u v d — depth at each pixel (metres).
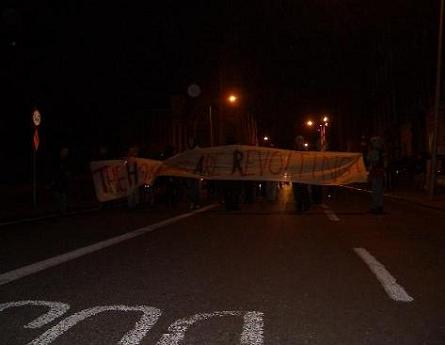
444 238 11.80
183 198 25.88
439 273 8.15
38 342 5.16
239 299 6.71
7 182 31.45
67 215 18.33
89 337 5.30
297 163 18.94
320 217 16.30
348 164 19.00
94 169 20.72
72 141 37.09
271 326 5.64
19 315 6.06
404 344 5.09
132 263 9.05
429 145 45.59
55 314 6.09
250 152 19.12
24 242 11.72
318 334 5.38
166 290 7.18
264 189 25.27
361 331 5.47
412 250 10.22
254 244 11.03
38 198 26.12
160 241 11.52
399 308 6.30
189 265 8.86
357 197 26.88
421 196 25.81
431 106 46.56
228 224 14.54
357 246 10.71
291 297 6.80
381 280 7.68
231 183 18.95
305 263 8.99
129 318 5.91
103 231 13.36
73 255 9.86
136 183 20.58
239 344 5.09
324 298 6.75
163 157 21.98
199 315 6.02
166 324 5.70
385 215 16.97
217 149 19.44
